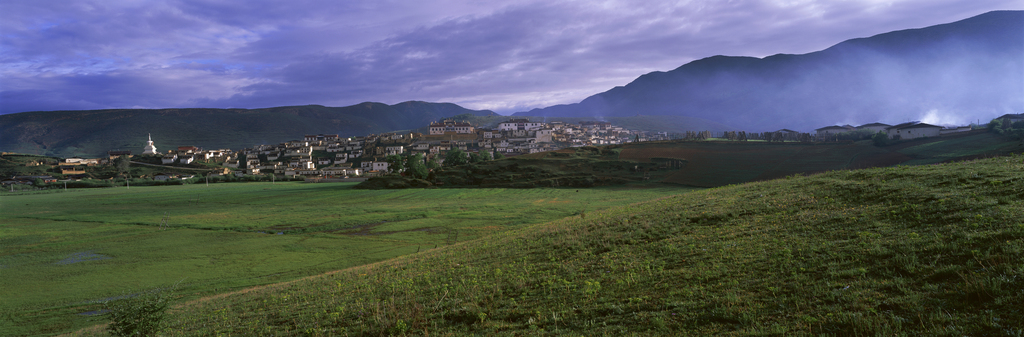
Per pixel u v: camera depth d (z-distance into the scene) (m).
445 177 166.25
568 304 15.77
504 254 29.70
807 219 22.42
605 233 29.38
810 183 33.34
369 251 59.28
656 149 183.25
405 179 163.75
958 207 18.25
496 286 19.83
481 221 82.00
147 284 44.34
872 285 12.55
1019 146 107.50
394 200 126.06
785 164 145.25
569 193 128.75
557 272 21.11
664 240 24.14
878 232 17.66
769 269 15.69
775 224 23.03
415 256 43.22
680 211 32.25
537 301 16.77
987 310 9.88
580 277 19.55
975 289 10.79
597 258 22.86
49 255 61.50
